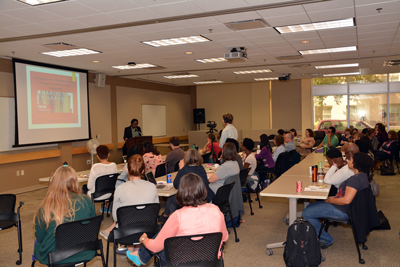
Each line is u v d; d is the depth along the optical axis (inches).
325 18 189.5
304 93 530.0
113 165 191.8
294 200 145.7
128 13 174.6
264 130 547.5
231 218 162.9
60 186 96.6
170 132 556.1
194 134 544.7
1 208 135.9
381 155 331.9
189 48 265.3
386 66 383.9
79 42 235.3
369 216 133.6
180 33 217.6
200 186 85.0
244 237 167.8
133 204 120.3
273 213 211.3
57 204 93.8
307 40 244.5
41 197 275.6
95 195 179.0
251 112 585.6
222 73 417.7
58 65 331.0
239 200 171.9
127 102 451.8
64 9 165.8
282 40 243.1
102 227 188.4
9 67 294.4
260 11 175.8
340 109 518.0
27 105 298.8
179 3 161.5
